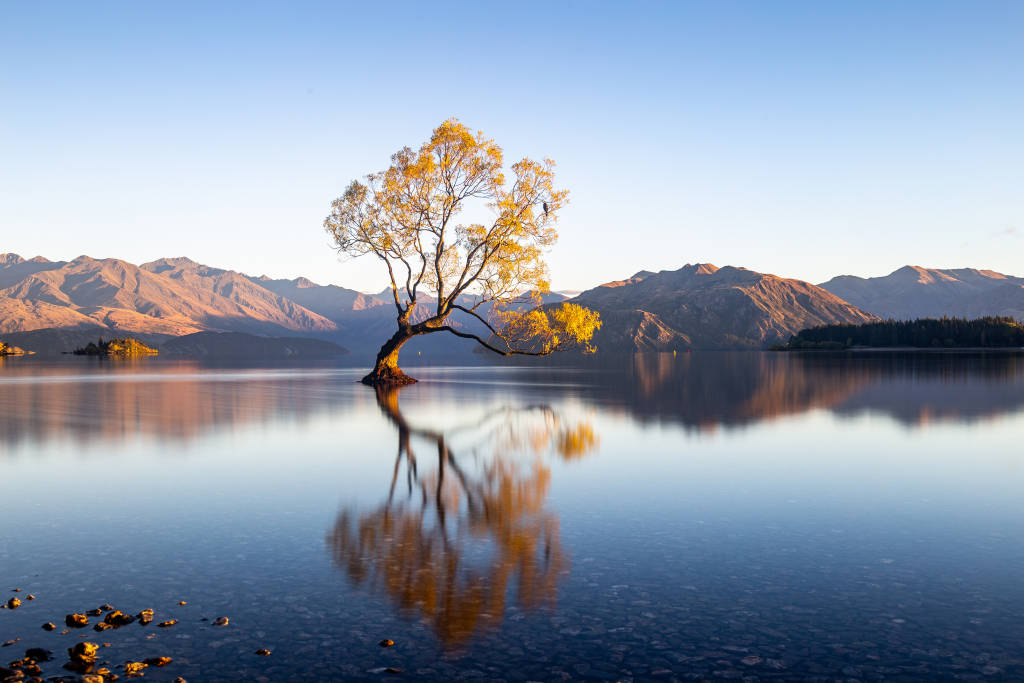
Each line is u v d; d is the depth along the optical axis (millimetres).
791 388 52625
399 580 9883
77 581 9906
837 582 9766
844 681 6945
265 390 55469
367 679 7016
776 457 20531
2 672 7094
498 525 12852
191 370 109125
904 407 36125
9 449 22938
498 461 20141
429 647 7754
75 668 7234
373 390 55000
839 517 13414
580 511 13922
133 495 15641
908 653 7551
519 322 54125
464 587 9602
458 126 53656
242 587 9641
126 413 35375
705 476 17641
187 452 22172
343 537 12078
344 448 22891
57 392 52719
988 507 14203
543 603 8992
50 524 13078
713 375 77438
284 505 14562
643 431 26906
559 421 30781
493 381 68875
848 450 21812
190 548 11469
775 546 11492
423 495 15500
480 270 54688
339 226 55781
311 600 9133
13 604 8984
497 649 7688
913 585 9617
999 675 7051
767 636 7996
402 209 54188
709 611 8719
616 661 7387
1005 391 47469
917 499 14969
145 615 8547
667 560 10758
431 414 34625
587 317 53156
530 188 53281
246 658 7496
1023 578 9883
